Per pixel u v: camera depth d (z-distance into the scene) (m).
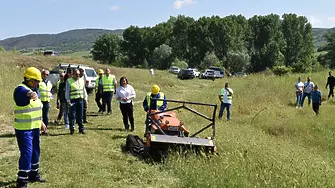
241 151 8.15
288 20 89.88
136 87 26.97
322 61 89.56
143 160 7.82
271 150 8.58
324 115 15.27
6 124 10.95
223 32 85.31
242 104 17.33
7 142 8.84
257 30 88.44
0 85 16.88
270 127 13.28
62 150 8.21
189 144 7.59
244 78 26.83
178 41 91.31
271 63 81.62
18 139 5.77
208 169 6.67
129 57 104.44
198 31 87.56
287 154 8.32
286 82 24.31
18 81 19.31
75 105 10.13
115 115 14.22
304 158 8.20
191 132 10.81
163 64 88.06
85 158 7.73
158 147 7.81
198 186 6.09
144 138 9.99
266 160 7.42
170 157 7.48
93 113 14.58
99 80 14.56
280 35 88.25
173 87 30.86
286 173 6.55
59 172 6.73
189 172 6.63
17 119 5.73
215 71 45.25
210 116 15.05
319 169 6.97
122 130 11.12
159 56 88.50
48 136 9.70
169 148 7.66
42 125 6.25
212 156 7.38
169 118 8.69
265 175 6.33
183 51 91.25
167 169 7.24
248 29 88.88
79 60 36.12
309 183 6.09
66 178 6.45
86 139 9.57
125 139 9.82
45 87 10.06
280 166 6.85
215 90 22.44
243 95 19.61
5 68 22.92
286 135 12.59
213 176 6.23
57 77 21.12
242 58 77.38
